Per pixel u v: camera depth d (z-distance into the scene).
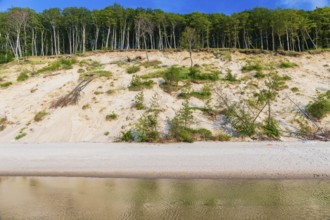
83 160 20.53
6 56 61.12
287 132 27.69
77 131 29.72
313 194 13.19
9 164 20.05
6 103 36.19
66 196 13.88
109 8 70.50
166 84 36.72
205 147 23.14
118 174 17.48
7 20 64.06
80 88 37.19
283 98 33.66
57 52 73.44
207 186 14.81
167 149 22.84
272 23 55.56
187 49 50.16
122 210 11.91
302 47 58.12
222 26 62.50
